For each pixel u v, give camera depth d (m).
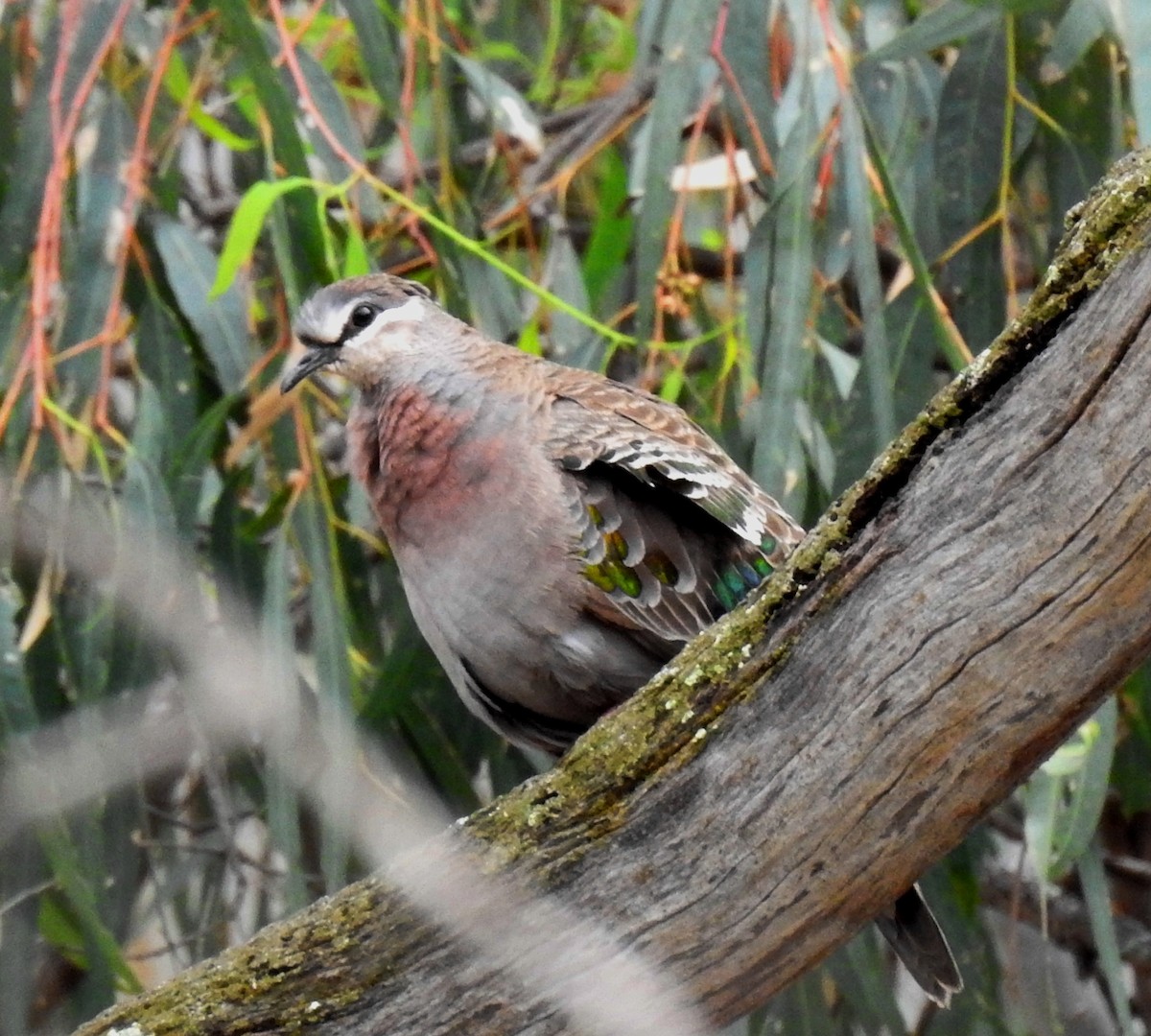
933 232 9.53
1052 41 8.89
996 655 5.39
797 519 8.48
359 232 8.95
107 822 8.81
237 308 9.36
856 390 8.82
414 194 9.71
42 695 9.05
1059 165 9.60
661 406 7.90
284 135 8.83
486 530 7.38
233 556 9.25
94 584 8.75
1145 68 8.07
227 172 12.36
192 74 9.81
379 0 9.52
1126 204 5.09
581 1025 5.94
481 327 9.67
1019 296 11.02
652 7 9.28
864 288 8.66
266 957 6.09
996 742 5.50
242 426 9.75
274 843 8.39
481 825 5.98
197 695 8.09
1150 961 11.11
